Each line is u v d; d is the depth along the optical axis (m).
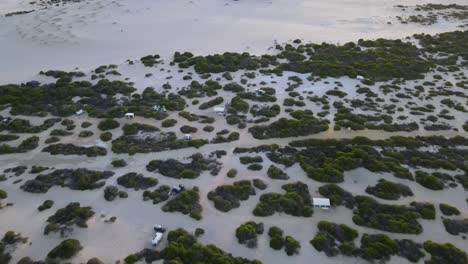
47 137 54.78
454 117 60.56
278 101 64.44
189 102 64.12
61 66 77.38
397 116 60.53
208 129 56.62
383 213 42.25
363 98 65.62
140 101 63.97
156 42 88.69
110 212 42.50
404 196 44.75
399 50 83.06
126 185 46.00
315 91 67.44
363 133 56.06
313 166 49.03
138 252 37.97
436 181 46.09
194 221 41.41
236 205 43.31
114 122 57.25
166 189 45.31
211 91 66.94
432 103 64.50
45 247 38.41
